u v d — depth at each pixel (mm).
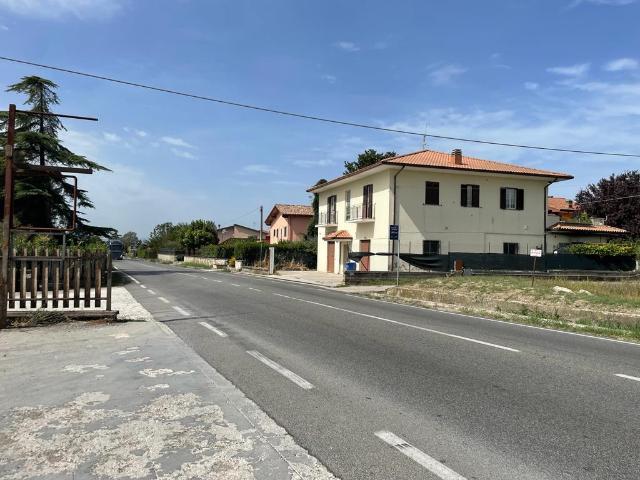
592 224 37812
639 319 11688
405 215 30188
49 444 4117
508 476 3641
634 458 3957
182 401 5285
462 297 17188
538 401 5422
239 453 3990
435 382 6168
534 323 12227
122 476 3570
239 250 46156
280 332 9844
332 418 4832
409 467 3773
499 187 32344
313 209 54094
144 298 16766
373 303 16500
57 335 9172
